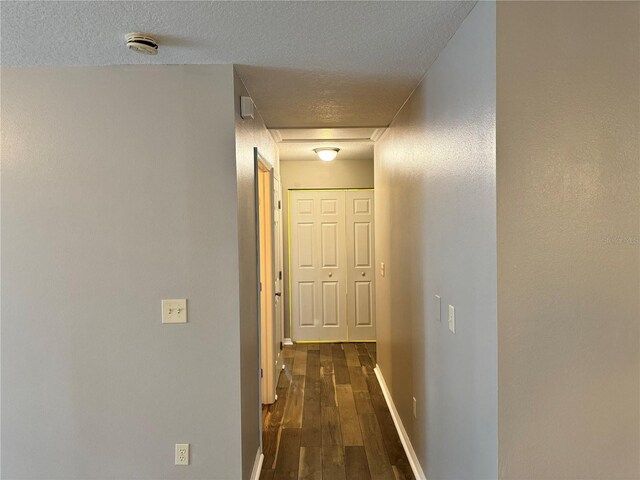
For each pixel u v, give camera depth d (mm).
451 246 1873
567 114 1408
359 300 5531
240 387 2141
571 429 1441
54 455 2143
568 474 1445
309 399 3746
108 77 2088
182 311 2121
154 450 2148
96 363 2131
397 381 3180
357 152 4898
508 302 1418
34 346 2123
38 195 2096
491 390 1474
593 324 1434
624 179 1421
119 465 2150
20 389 2133
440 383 2078
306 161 5465
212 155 2104
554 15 1399
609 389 1442
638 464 1453
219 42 1825
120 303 2123
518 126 1398
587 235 1423
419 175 2426
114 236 2113
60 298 2117
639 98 1420
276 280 4379
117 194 2105
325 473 2635
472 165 1607
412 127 2586
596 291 1430
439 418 2104
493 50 1399
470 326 1658
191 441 2146
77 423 2141
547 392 1433
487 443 1513
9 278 2109
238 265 2125
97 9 1521
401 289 2977
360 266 5523
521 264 1414
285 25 1673
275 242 4102
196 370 2137
